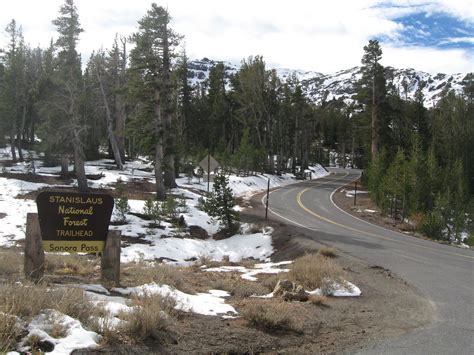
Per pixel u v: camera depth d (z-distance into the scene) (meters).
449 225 37.00
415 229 30.34
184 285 9.79
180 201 27.62
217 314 7.73
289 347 6.73
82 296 6.53
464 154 62.75
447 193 38.72
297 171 76.81
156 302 7.12
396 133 69.88
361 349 6.79
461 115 66.56
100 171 44.19
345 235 23.08
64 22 34.78
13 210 25.61
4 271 8.75
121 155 54.97
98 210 8.74
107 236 8.77
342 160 140.00
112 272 8.72
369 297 10.38
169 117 33.00
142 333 5.94
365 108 58.56
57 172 42.34
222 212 24.20
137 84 32.06
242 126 80.44
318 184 62.03
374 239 22.30
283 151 75.88
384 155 49.88
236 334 6.80
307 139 93.06
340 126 129.38
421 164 41.03
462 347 6.97
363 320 8.39
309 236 21.47
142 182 40.31
